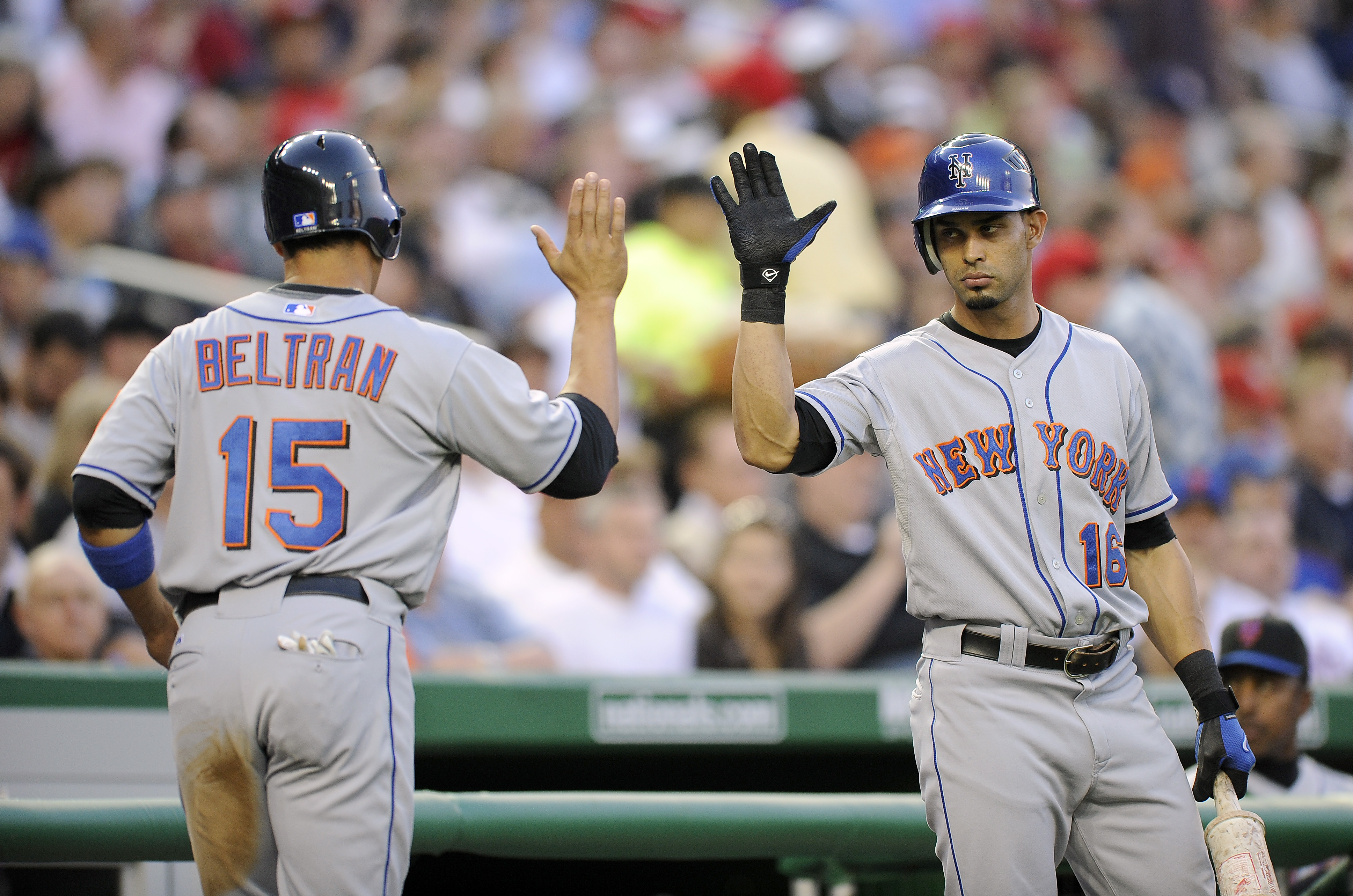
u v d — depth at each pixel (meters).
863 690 15.74
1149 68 45.88
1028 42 43.56
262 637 8.77
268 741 8.76
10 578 18.22
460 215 30.52
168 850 10.78
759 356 9.68
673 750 15.47
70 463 19.33
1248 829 9.77
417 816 11.02
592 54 37.12
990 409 9.91
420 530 9.27
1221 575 24.39
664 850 11.67
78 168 26.23
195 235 27.22
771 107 33.78
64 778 13.19
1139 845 9.63
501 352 25.98
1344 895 12.78
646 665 20.39
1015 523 9.71
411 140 31.39
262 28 34.25
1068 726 9.52
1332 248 43.12
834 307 27.73
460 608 20.34
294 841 8.72
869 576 21.91
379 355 9.29
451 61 34.81
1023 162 9.97
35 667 13.25
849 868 13.50
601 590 20.64
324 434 9.14
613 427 9.98
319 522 9.03
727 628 19.91
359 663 8.85
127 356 22.50
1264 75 48.75
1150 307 27.14
